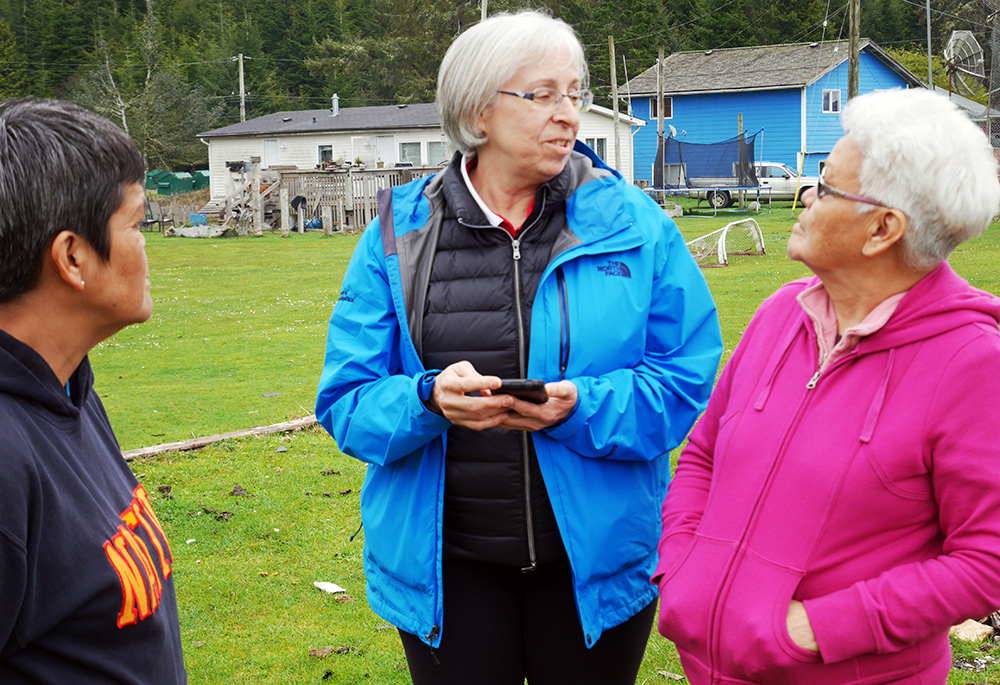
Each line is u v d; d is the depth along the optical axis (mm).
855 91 22156
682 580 1699
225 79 70750
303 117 43500
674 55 44031
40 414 1298
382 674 3297
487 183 2133
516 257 2047
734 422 1711
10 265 1260
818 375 1593
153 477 5402
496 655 2082
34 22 75188
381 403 2035
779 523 1579
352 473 5453
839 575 1539
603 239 2041
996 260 14289
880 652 1479
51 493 1253
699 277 2164
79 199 1273
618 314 2021
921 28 62406
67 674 1301
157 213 32094
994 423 1438
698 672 1685
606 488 2049
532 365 2012
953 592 1427
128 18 80562
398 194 2219
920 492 1506
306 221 30859
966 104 23500
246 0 83562
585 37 57000
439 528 2031
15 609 1199
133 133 58188
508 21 2021
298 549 4398
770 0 57844
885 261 1549
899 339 1515
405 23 61625
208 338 10875
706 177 32281
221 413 7145
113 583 1320
